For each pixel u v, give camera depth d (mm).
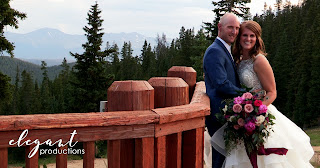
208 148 3307
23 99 80125
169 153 2184
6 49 17812
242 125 2672
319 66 52219
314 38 57625
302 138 3113
